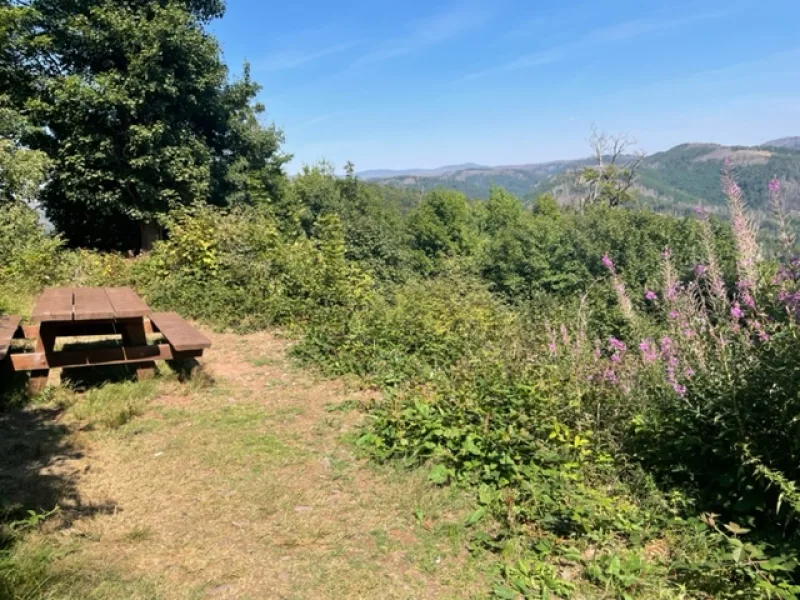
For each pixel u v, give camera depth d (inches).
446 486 141.6
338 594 102.1
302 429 174.6
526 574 108.2
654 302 204.1
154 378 209.6
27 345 244.2
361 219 1101.1
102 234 860.0
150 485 135.6
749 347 131.7
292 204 1044.5
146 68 671.1
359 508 130.9
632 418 158.7
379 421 170.7
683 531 122.3
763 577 104.2
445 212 1686.8
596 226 777.6
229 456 152.8
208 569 106.3
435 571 110.0
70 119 664.4
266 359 247.1
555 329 248.5
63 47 703.7
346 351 244.7
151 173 706.8
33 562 97.6
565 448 151.7
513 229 839.7
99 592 95.8
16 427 163.9
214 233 377.1
